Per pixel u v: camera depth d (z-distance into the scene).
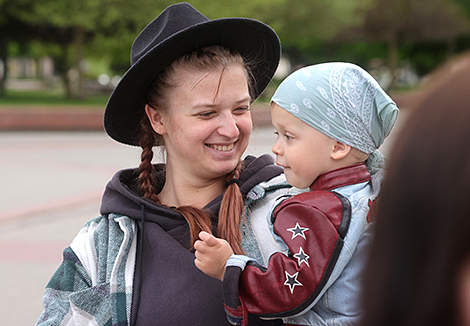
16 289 4.04
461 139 0.49
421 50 41.41
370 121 1.30
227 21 1.40
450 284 0.50
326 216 1.21
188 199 1.59
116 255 1.45
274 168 1.58
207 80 1.42
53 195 7.15
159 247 1.44
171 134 1.51
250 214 1.49
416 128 0.51
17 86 43.56
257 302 1.18
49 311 1.42
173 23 1.50
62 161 9.94
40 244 5.12
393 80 34.66
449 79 0.51
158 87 1.49
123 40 19.52
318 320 1.24
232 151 1.49
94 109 16.38
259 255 1.41
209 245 1.22
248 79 1.64
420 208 0.50
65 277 1.47
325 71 1.31
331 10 26.22
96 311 1.39
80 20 17.14
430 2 32.75
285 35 27.45
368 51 43.56
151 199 1.56
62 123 15.91
